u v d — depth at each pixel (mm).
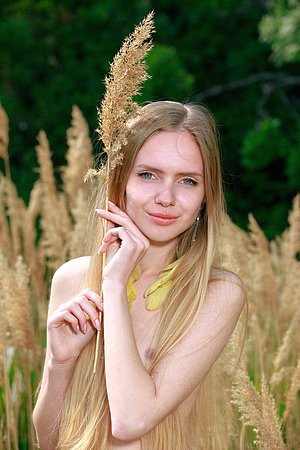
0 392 4551
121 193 2934
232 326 2910
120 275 2797
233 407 3893
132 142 2865
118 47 13250
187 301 2855
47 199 5504
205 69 13656
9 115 12594
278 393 4379
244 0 13461
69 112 13016
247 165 11914
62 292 3107
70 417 2922
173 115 2850
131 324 2752
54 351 2924
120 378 2658
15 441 4148
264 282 5305
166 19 13430
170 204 2812
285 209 12859
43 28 13594
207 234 2945
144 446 2830
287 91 13859
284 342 4254
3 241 5516
